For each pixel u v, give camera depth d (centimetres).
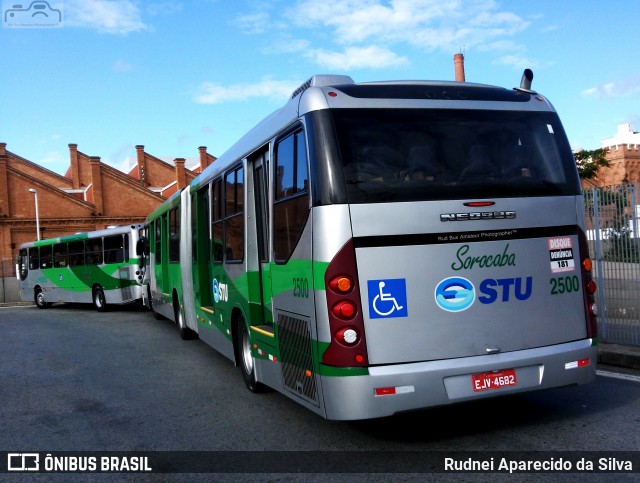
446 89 521
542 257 501
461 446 496
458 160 488
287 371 545
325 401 464
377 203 459
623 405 585
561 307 507
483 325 477
